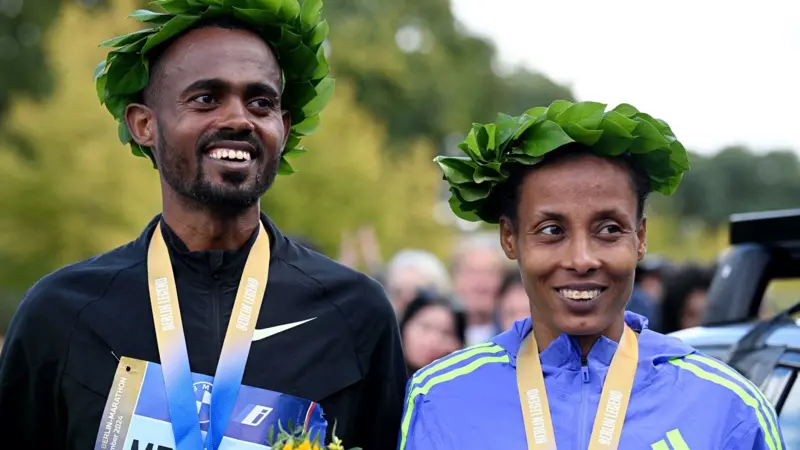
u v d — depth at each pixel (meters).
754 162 37.03
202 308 3.14
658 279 7.05
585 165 2.87
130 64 3.20
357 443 3.25
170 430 2.99
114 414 3.00
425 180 21.44
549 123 2.87
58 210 14.55
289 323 3.15
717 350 3.63
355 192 18.45
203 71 3.06
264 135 3.09
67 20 15.43
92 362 3.05
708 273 6.30
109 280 3.15
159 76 3.13
